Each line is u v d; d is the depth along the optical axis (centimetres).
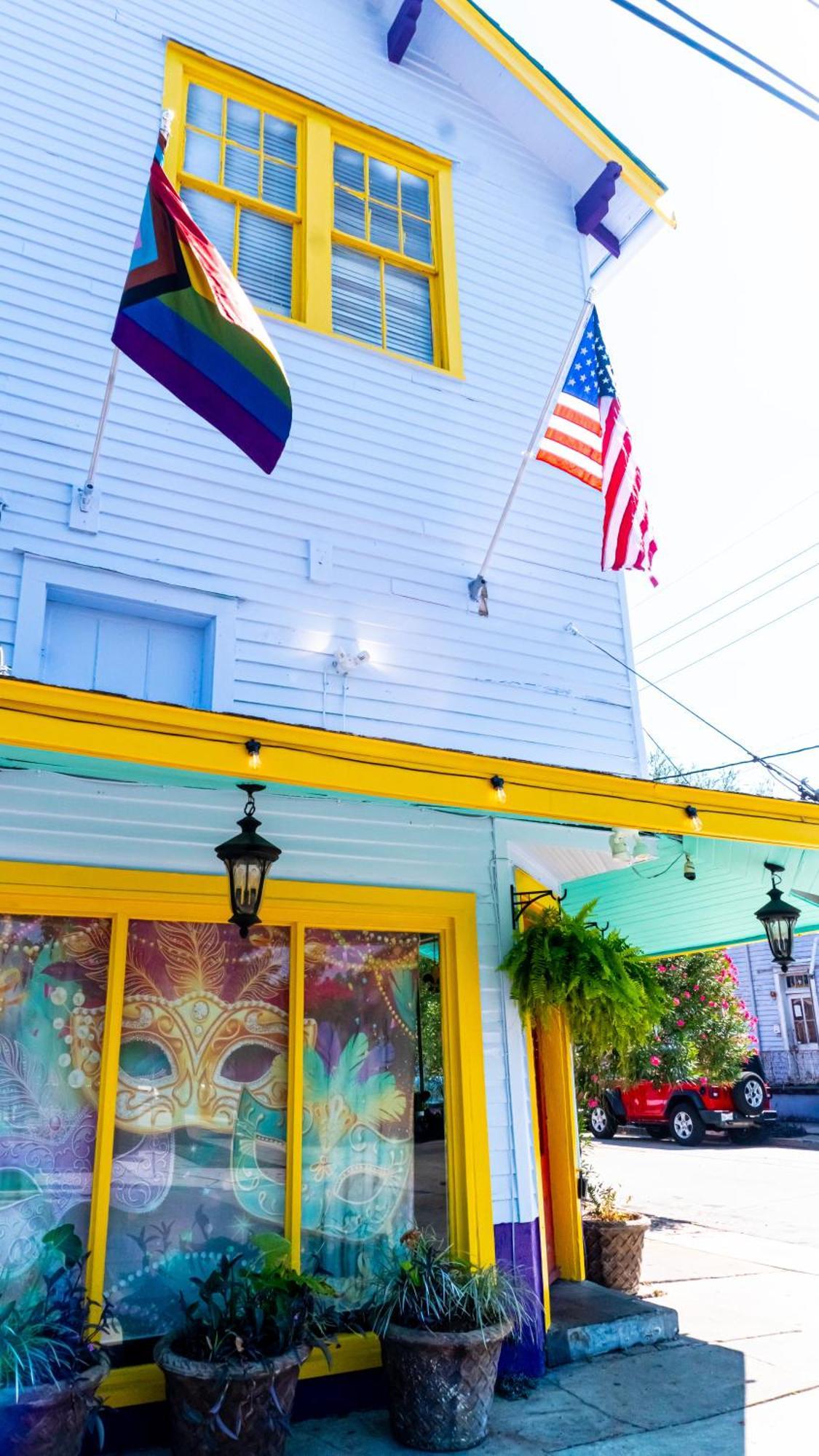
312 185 703
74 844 482
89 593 540
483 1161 546
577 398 617
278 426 443
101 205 609
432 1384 448
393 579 643
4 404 544
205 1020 505
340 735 424
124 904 490
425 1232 533
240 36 703
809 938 2273
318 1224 510
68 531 542
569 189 835
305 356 654
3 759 440
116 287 597
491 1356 463
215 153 681
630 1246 698
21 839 471
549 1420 481
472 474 699
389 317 721
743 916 860
